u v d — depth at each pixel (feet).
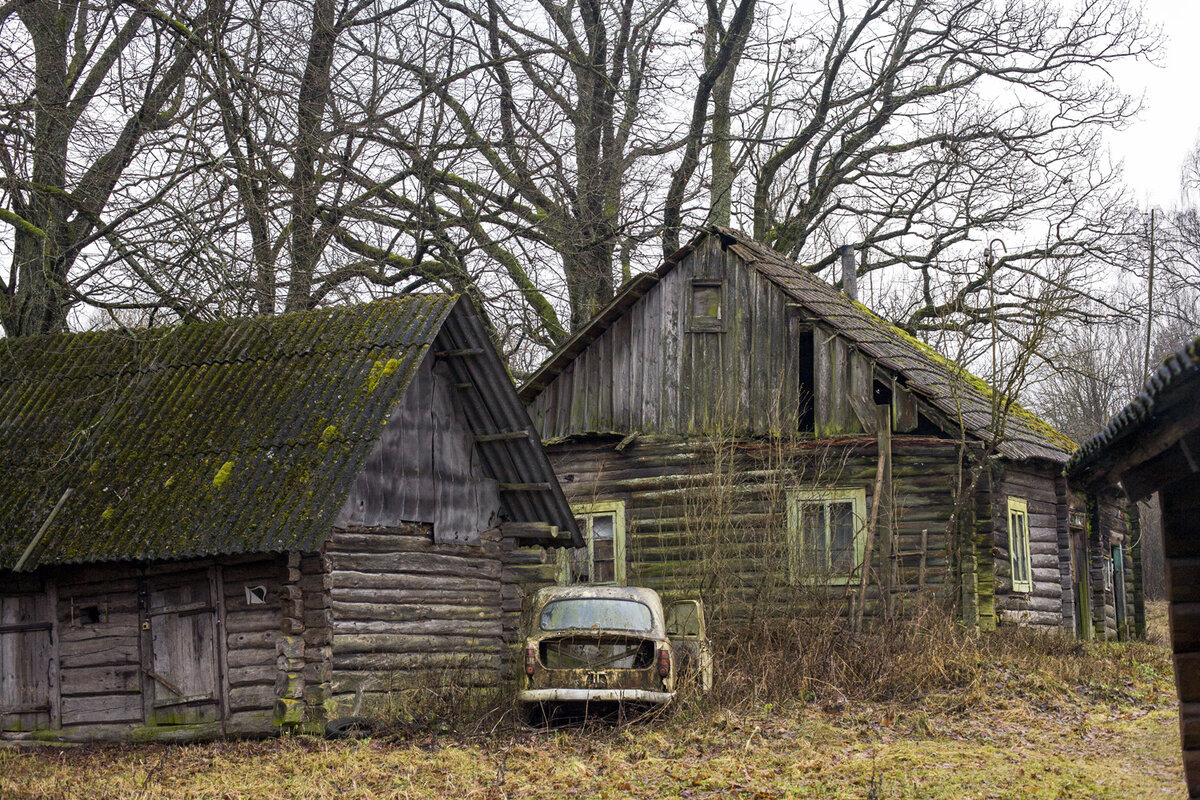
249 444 47.78
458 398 54.44
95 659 47.26
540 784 34.01
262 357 52.39
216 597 45.55
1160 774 31.73
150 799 32.96
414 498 50.83
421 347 49.44
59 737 46.91
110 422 51.67
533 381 72.54
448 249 83.92
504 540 57.00
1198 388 17.84
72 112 60.08
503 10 92.94
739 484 65.00
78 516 47.37
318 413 48.11
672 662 43.39
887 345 67.92
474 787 33.63
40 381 55.83
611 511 69.41
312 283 74.69
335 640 45.47
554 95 86.99
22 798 33.78
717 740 38.81
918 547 61.46
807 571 59.31
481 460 56.08
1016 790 30.55
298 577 44.37
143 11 62.34
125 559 44.70
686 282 70.13
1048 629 65.98
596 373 71.67
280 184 70.28
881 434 62.18
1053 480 72.43
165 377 53.36
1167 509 23.50
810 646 49.85
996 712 42.39
